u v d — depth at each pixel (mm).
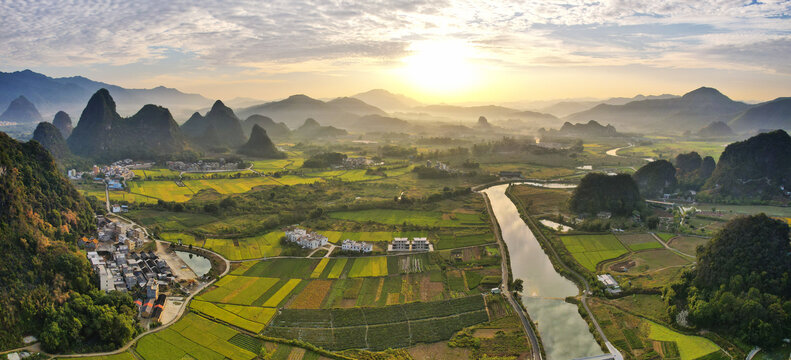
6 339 129000
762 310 139750
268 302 167750
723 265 161750
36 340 134500
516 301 169625
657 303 166125
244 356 134000
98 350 134375
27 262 152000
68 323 136750
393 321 155250
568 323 156000
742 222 170375
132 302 158000
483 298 172500
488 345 141250
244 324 151500
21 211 167750
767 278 152625
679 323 151125
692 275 171875
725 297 147625
